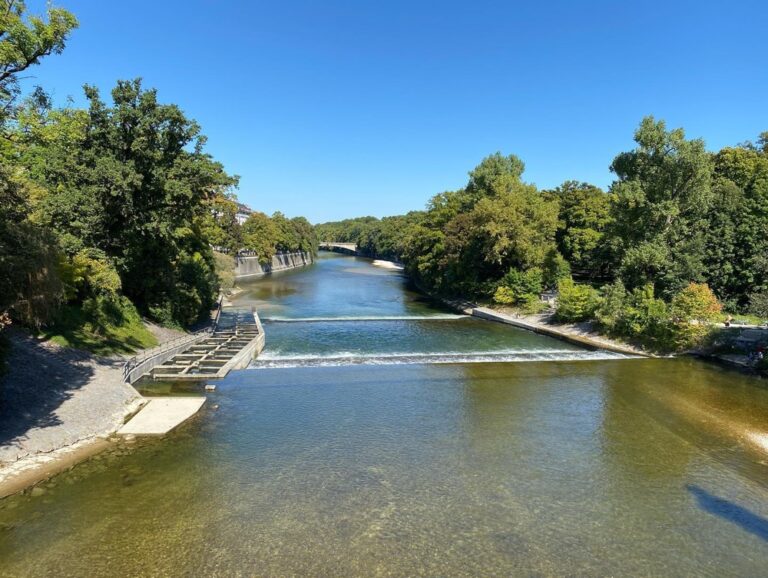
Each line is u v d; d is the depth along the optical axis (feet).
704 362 122.21
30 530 44.24
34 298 65.77
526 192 240.12
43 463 56.29
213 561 40.93
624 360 123.75
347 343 138.72
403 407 83.66
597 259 234.79
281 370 106.32
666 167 149.28
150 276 128.06
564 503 53.06
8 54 71.41
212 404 82.07
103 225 106.52
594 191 278.26
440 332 158.20
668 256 157.38
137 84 106.01
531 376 106.22
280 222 484.74
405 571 40.47
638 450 68.03
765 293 143.64
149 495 51.47
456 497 53.52
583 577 40.63
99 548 42.16
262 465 59.82
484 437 71.36
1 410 61.82
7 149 82.84
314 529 46.26
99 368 85.51
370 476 57.88
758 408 86.99
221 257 246.68
